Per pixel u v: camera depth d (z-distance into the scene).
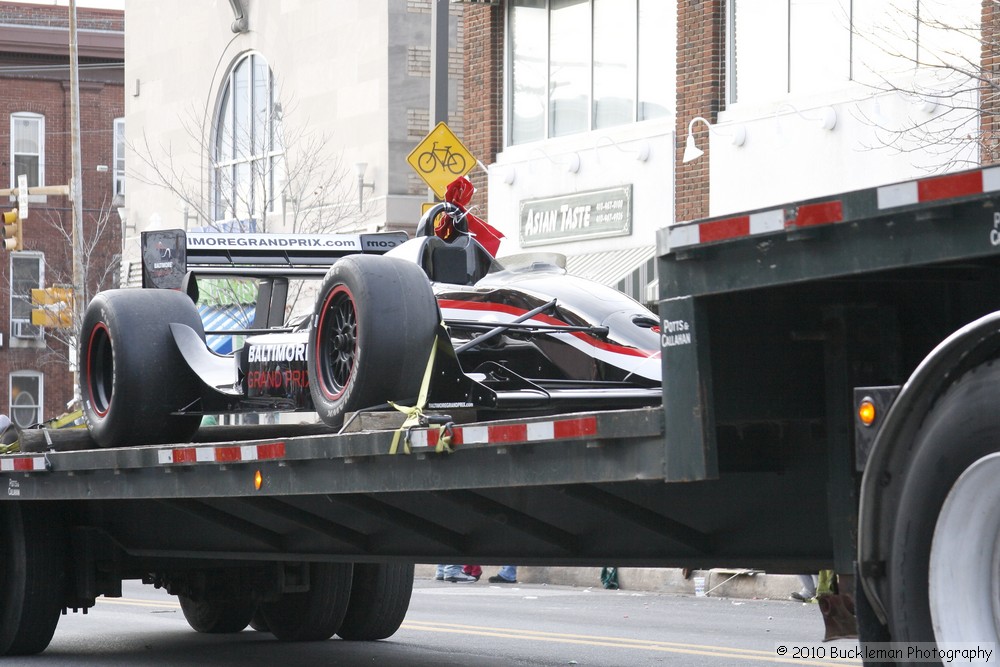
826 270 7.68
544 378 14.65
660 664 17.72
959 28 28.42
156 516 16.62
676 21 38.03
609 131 40.38
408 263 13.12
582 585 33.44
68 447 17.34
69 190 58.25
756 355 8.93
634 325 14.45
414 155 35.31
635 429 8.83
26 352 84.31
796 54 34.62
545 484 9.62
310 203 51.91
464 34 45.50
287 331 16.45
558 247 41.56
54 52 85.56
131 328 15.68
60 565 17.39
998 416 7.04
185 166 59.84
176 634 21.39
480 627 22.66
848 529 8.69
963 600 7.30
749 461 9.84
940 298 8.86
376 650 19.20
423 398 12.21
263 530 14.91
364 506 12.03
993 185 6.80
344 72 50.84
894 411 7.47
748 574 29.58
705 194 36.59
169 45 61.19
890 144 29.14
